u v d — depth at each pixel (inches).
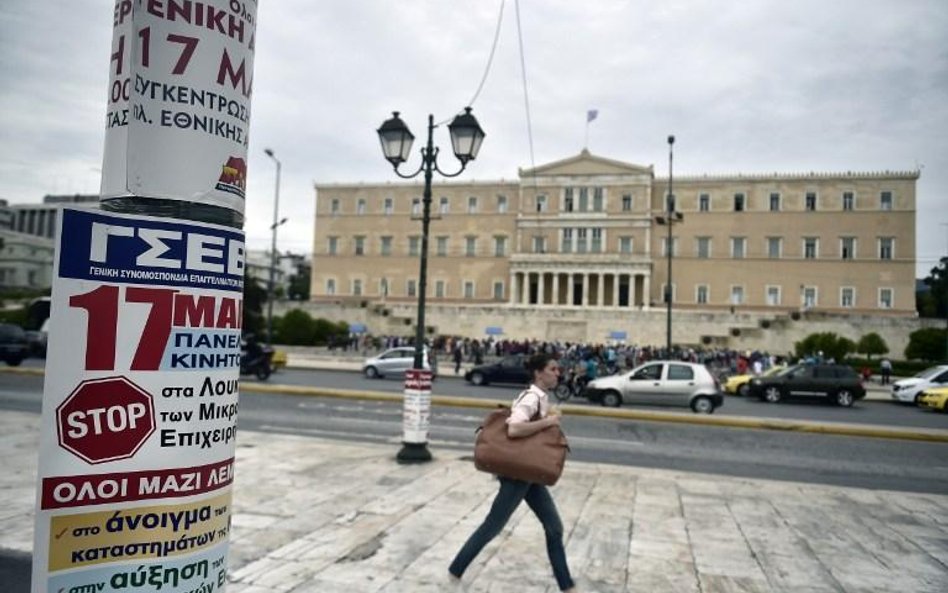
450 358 1900.8
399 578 212.4
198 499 105.3
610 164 2883.9
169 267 101.7
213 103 106.7
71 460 95.6
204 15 105.6
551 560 193.0
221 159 108.0
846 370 1018.7
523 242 2955.2
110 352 97.7
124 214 98.7
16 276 3275.1
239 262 112.3
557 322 2497.5
